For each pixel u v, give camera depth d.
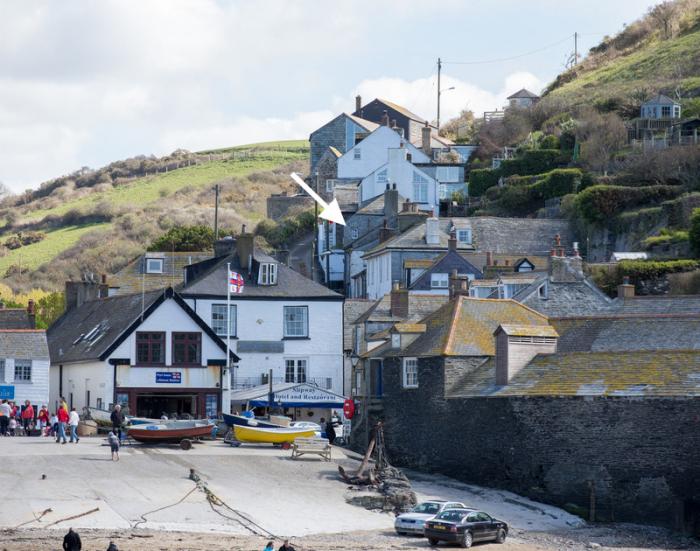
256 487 56.16
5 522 46.91
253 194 197.75
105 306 86.75
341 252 125.19
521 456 61.69
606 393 58.84
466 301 70.69
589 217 114.44
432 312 77.50
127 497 52.00
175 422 65.88
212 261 90.88
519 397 61.84
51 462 57.94
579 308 78.62
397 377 70.38
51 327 96.44
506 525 51.56
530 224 115.94
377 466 60.78
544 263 104.12
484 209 134.88
